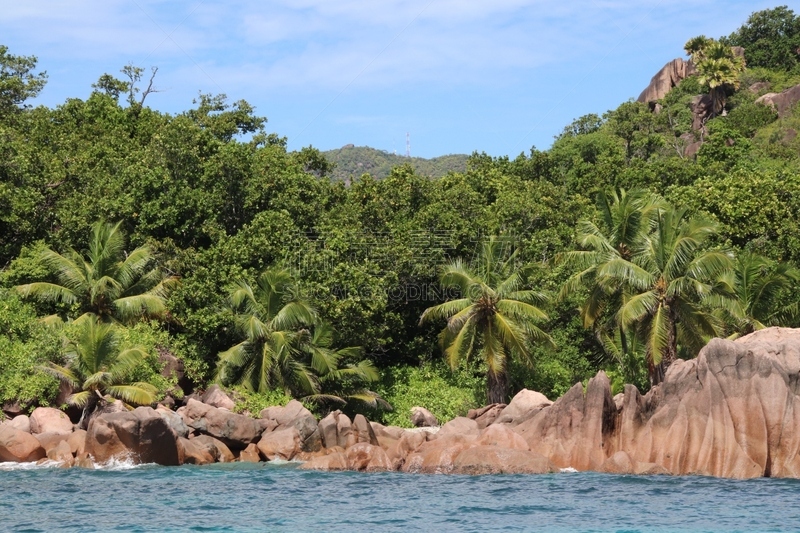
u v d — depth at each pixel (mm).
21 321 39438
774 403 28125
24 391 35938
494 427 31531
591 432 30109
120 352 37375
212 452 34344
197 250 49969
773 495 24938
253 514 23469
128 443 31922
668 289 38719
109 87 68688
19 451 32219
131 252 48938
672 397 29641
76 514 23422
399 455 32375
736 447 28078
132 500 25438
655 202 43156
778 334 31625
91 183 51969
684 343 40125
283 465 33250
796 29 120312
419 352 52844
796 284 44000
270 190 51844
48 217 49875
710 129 98750
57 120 62125
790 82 109625
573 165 79000
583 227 43812
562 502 24578
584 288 43094
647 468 28516
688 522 21984
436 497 25672
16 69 64500
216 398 40062
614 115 100312
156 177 49531
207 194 50125
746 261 42094
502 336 42562
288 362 43031
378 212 52688
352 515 23344
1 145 48969
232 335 45875
